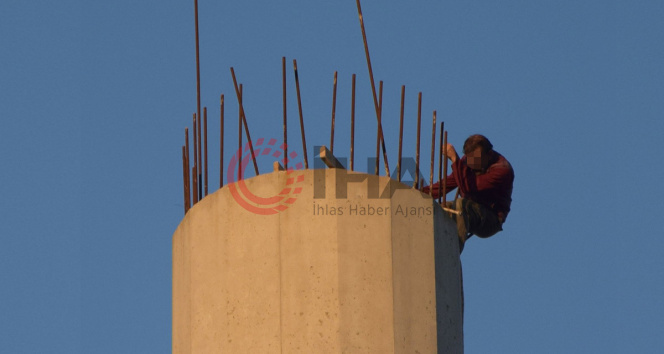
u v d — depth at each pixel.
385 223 54.16
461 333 56.50
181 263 56.75
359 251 53.84
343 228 53.97
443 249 55.75
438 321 54.50
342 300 53.38
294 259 53.88
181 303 56.34
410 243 54.50
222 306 54.47
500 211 61.62
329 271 53.59
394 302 53.66
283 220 54.28
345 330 53.12
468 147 62.47
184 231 56.78
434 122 57.56
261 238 54.38
